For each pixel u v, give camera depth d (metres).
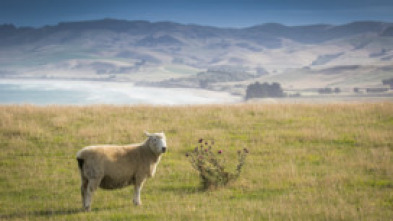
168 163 15.76
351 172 13.71
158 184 13.42
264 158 16.17
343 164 14.88
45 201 11.80
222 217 9.41
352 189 11.88
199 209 10.27
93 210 10.60
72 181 13.93
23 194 12.61
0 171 14.92
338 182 12.61
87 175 10.01
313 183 12.52
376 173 13.62
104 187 10.46
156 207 10.63
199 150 16.77
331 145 17.84
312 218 9.17
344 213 9.28
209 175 12.93
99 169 9.97
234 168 14.66
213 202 11.08
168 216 9.68
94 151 10.05
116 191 12.81
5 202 11.71
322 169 14.38
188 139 19.11
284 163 15.38
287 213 9.53
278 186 12.55
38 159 16.44
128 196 12.24
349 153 16.47
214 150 17.16
